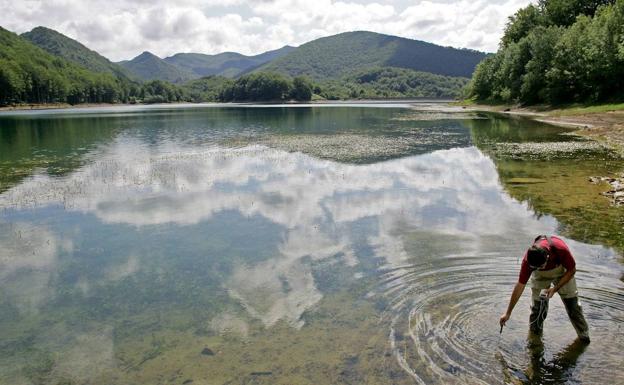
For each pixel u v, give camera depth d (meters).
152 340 6.99
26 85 135.12
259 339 6.86
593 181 16.83
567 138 32.03
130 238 11.91
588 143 28.80
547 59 62.59
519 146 28.30
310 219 13.13
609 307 7.27
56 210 14.91
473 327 6.80
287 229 12.27
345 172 20.58
